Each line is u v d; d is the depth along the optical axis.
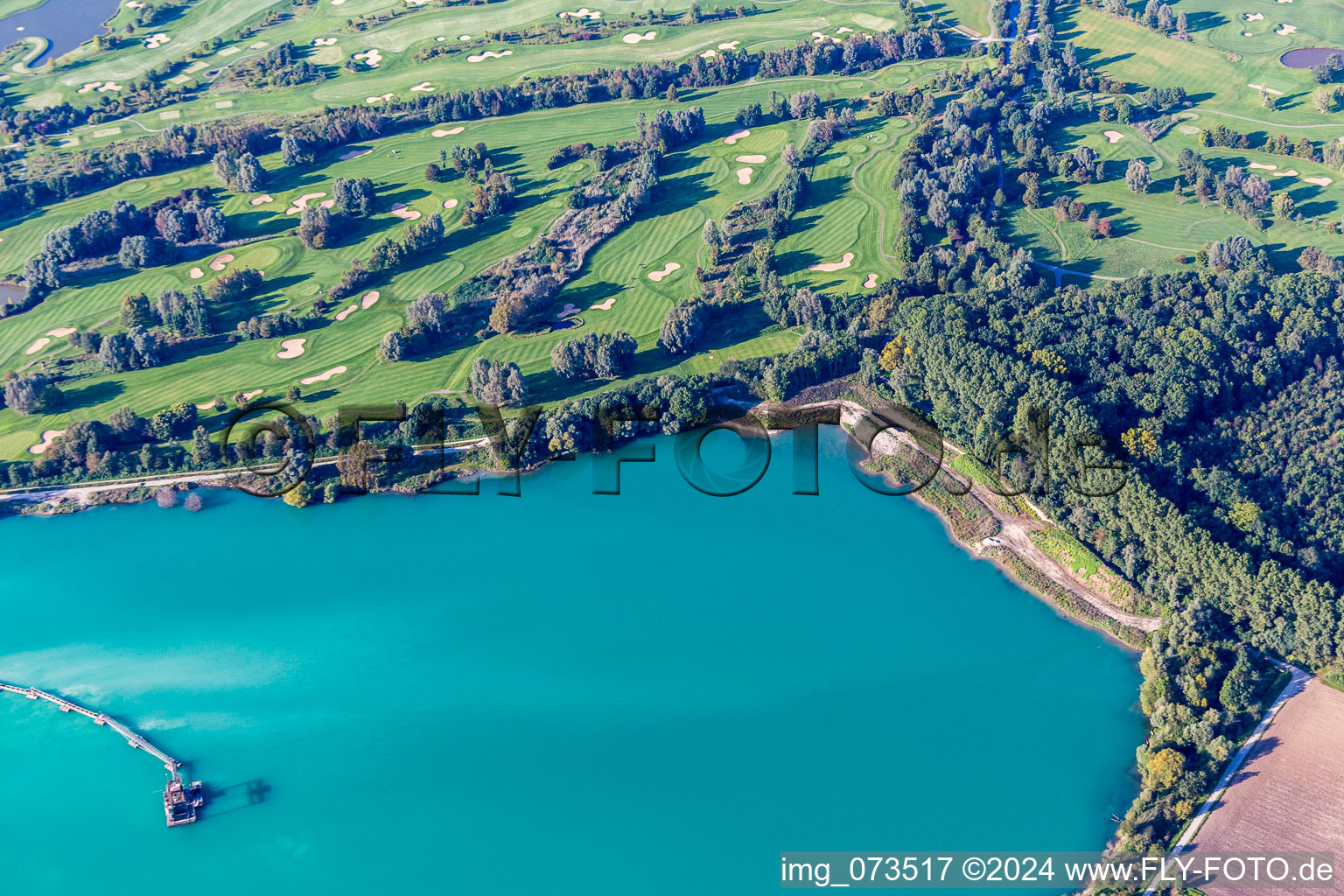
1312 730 182.38
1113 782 181.00
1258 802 173.25
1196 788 173.38
